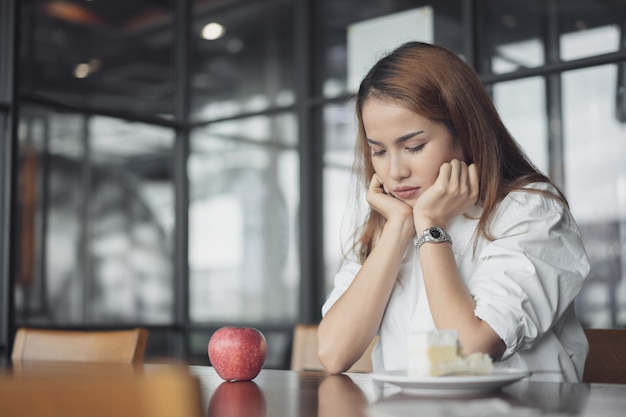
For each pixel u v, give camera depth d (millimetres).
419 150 1425
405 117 1398
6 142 4086
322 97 4352
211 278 4676
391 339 1520
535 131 3566
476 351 1230
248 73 4652
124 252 4543
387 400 941
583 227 3406
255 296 4508
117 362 1875
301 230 4332
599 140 3404
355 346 1432
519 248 1338
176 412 477
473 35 3783
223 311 4613
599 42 3439
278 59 4539
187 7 4891
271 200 4496
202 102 4820
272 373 1431
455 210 1412
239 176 4633
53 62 4375
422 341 1015
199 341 4691
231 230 4629
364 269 1463
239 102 4672
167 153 4805
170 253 4762
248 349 1278
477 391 972
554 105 3523
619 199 3334
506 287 1297
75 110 4414
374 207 1513
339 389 1093
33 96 4227
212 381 1295
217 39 4785
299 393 1059
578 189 3438
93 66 4527
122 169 4578
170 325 4715
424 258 1354
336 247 4258
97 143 4488
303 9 4414
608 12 3428
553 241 1375
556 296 1327
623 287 3299
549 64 3539
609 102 3395
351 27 4285
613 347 1573
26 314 4121
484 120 1436
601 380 1572
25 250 4152
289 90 4480
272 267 4453
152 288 4652
